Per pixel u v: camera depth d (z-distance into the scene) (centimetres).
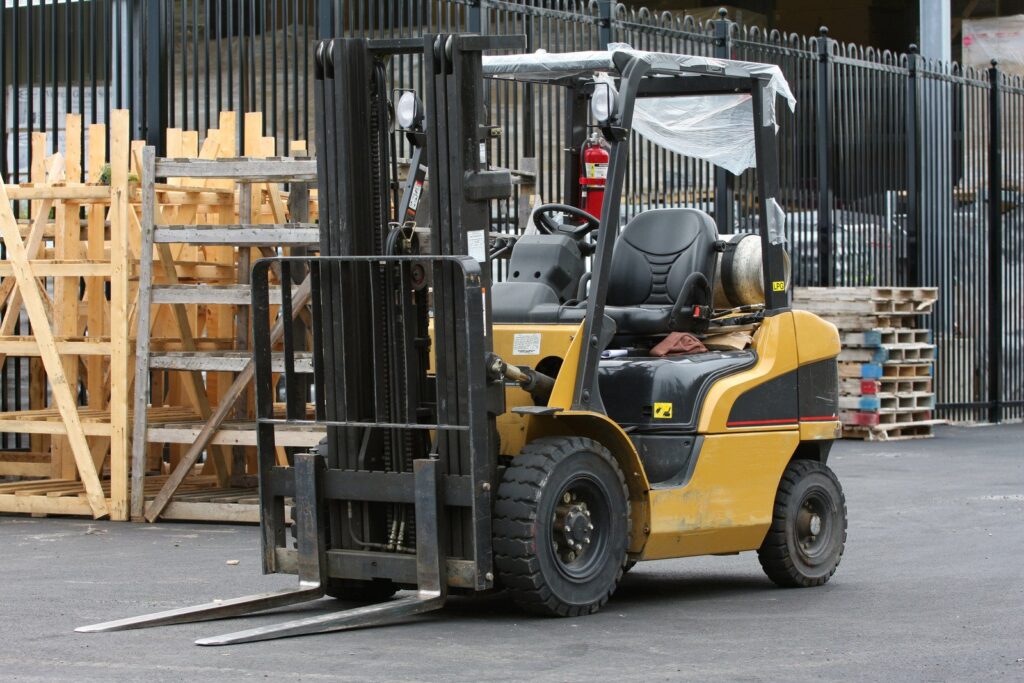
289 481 938
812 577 1061
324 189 916
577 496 913
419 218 1328
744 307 1081
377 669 744
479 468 862
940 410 2508
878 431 2211
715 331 1070
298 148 1631
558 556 898
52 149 1764
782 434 1045
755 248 1069
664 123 1143
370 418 922
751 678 736
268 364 948
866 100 2386
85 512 1408
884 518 1432
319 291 920
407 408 896
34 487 1470
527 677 729
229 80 1645
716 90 1111
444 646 807
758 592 1037
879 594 1024
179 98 1811
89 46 1831
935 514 1460
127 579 1064
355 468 915
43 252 1518
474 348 858
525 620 891
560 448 888
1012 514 1462
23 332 1662
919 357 2303
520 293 985
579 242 1062
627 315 1028
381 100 926
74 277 1470
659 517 951
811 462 1077
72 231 1466
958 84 2575
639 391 994
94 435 1431
